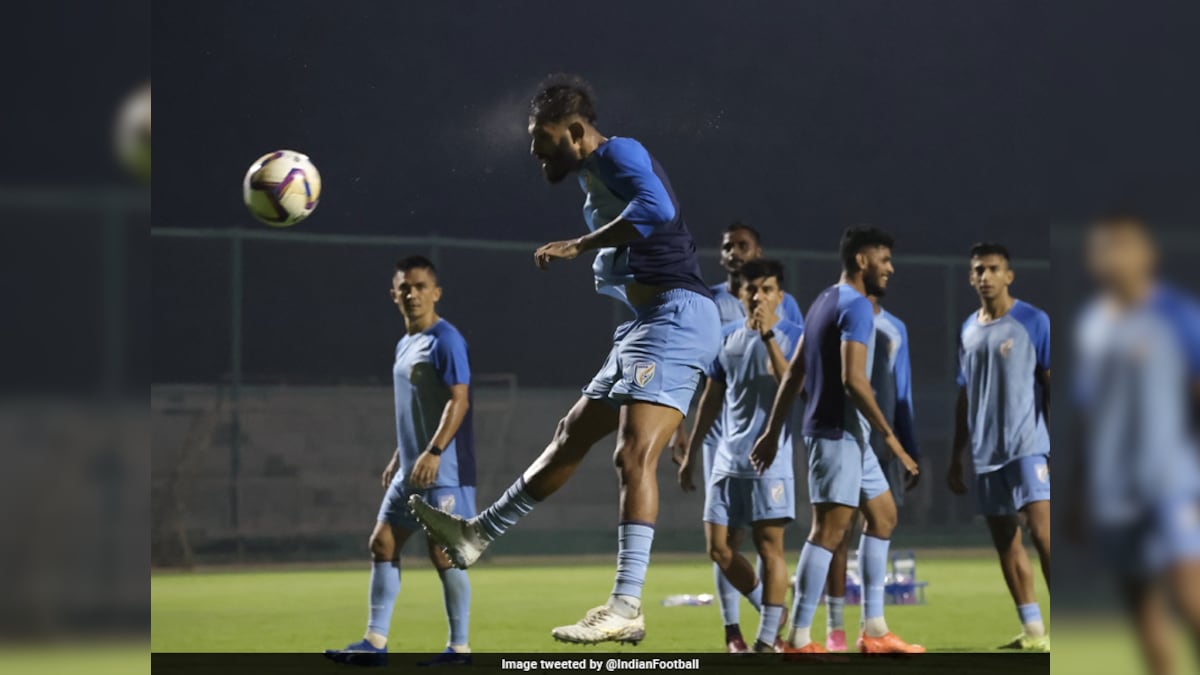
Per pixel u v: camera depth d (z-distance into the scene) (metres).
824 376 22.02
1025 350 24.30
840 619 23.53
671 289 18.42
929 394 53.31
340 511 48.31
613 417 18.92
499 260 52.88
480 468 50.66
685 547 50.41
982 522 52.59
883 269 22.25
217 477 47.47
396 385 22.53
